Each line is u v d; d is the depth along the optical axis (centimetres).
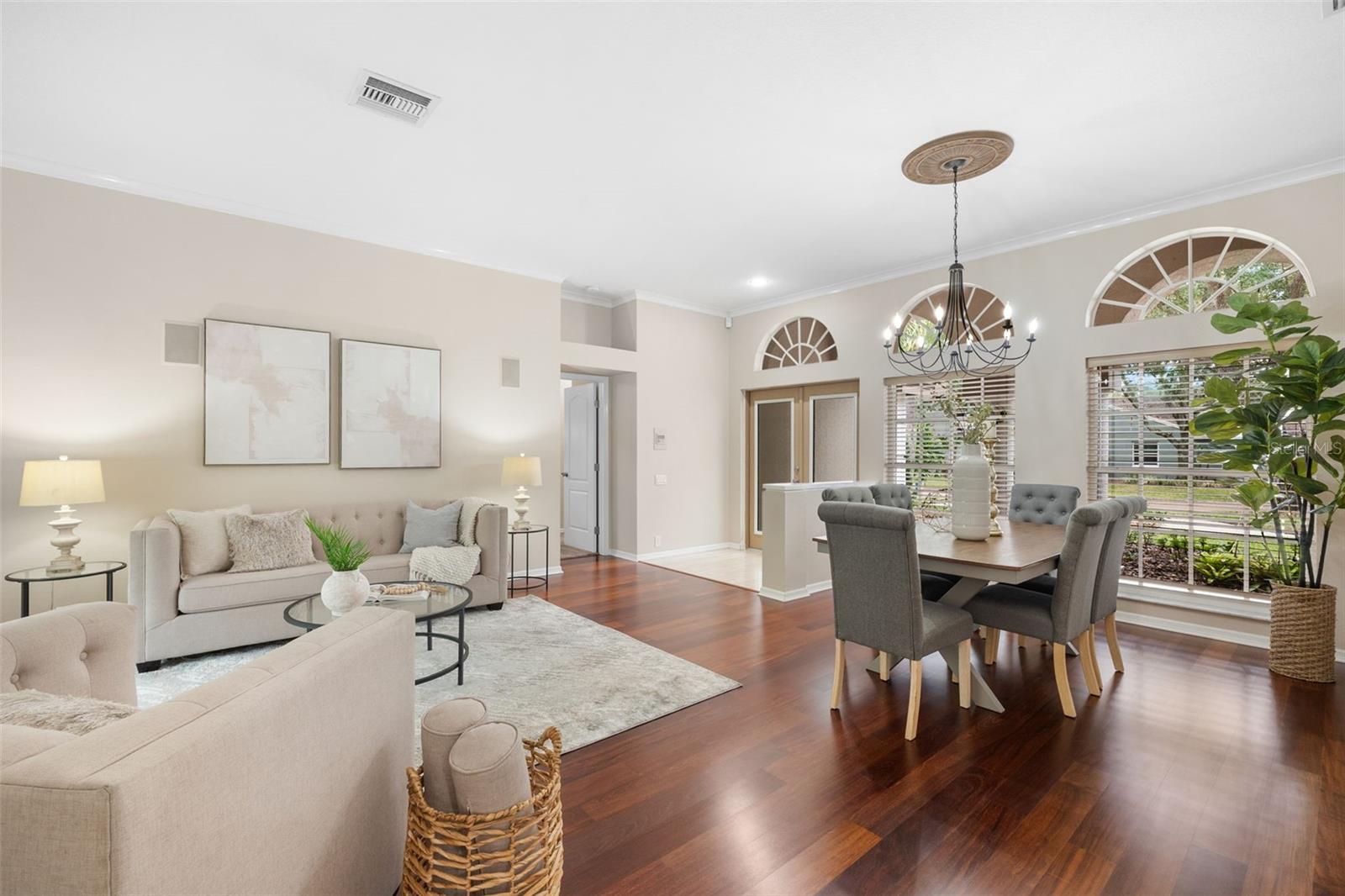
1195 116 288
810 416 638
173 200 369
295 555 359
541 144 314
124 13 217
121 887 68
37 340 329
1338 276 330
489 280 507
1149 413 402
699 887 159
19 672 144
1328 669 297
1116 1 213
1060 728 250
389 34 230
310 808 107
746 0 212
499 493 510
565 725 251
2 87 263
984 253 475
